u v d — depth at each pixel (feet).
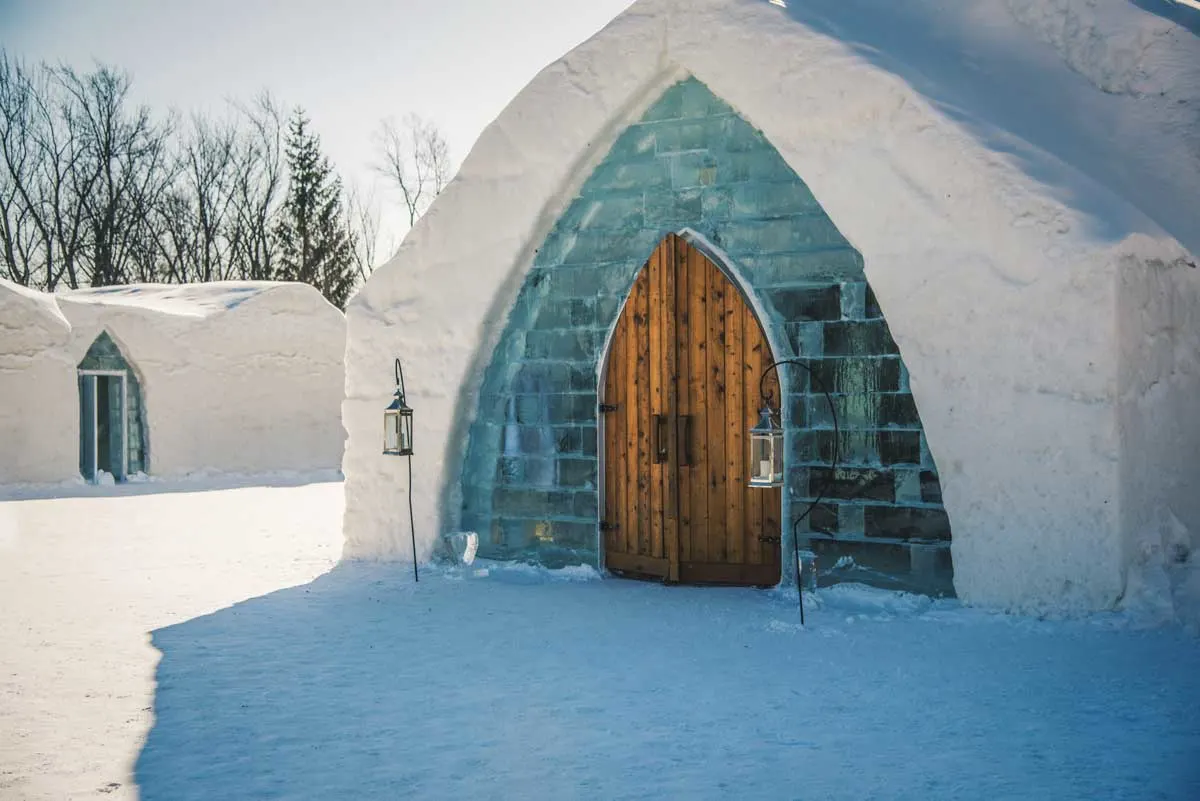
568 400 31.40
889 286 25.49
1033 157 24.64
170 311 68.44
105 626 24.76
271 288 73.41
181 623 25.05
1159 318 24.06
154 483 64.85
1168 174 26.14
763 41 27.43
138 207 124.77
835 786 13.98
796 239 28.07
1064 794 13.50
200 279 130.31
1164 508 23.93
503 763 15.12
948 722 16.57
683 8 28.63
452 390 31.89
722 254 28.89
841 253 27.45
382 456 33.19
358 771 14.88
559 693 18.70
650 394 30.27
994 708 17.20
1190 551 23.68
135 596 28.58
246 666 20.95
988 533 24.13
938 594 25.82
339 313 76.84
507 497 32.22
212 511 50.34
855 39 27.22
